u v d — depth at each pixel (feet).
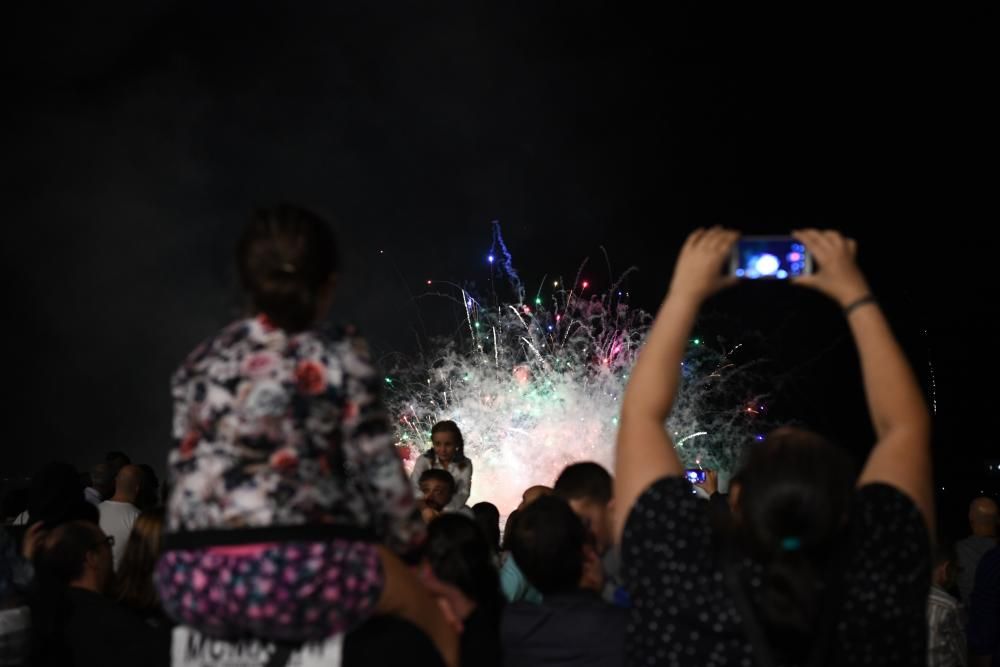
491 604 11.63
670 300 8.18
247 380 7.83
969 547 26.18
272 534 7.56
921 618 7.15
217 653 8.06
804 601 6.88
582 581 12.76
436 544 11.48
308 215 8.50
